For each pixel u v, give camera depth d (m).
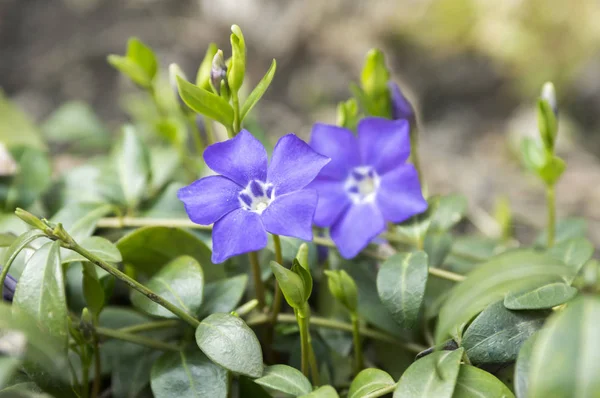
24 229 0.28
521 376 0.22
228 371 0.24
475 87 0.56
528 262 0.24
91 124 0.38
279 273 0.23
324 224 0.27
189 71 0.55
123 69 0.30
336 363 0.26
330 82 0.56
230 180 0.24
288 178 0.24
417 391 0.22
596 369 0.19
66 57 0.56
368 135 0.27
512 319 0.23
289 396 0.25
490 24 0.58
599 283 0.26
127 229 0.28
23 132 0.32
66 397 0.23
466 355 0.23
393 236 0.28
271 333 0.26
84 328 0.24
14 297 0.22
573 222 0.30
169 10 0.60
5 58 0.56
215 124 0.32
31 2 0.59
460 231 0.37
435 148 0.51
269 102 0.54
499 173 0.46
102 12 0.59
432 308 0.26
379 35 0.58
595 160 0.49
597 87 0.54
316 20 0.58
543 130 0.27
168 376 0.24
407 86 0.56
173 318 0.25
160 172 0.30
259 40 0.57
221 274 0.27
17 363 0.21
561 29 0.57
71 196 0.30
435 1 0.60
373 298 0.27
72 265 0.27
